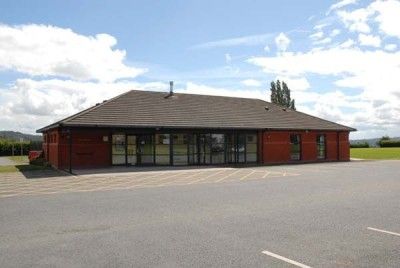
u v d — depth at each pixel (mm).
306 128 33312
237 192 14758
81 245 7566
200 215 10375
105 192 14961
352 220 9680
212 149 29547
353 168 26297
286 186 16531
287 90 62688
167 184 17531
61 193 14750
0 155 52844
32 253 7078
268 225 9188
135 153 27516
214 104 32875
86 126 24172
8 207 11711
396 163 31344
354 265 6422
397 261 6609
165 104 30078
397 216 10133
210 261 6598
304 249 7277
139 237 8141
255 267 6320
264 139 31672
